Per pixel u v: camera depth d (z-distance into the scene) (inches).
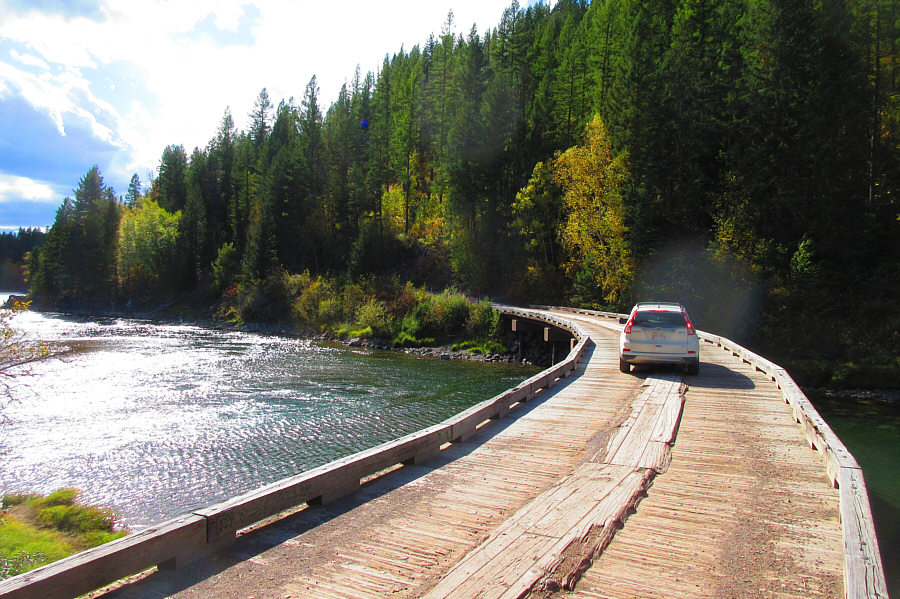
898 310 1180.5
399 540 178.5
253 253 2760.8
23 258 6574.8
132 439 684.1
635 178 1563.7
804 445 293.3
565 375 544.4
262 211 2893.7
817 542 174.2
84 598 138.9
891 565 330.3
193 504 491.2
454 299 1900.8
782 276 1334.9
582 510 201.2
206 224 3599.9
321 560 163.2
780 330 1283.2
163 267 3388.3
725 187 1487.5
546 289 2121.1
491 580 148.7
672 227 1519.4
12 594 112.7
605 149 1680.6
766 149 1370.6
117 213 3582.7
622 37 1931.6
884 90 1407.5
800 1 1359.5
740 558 163.8
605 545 172.9
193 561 159.6
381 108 3412.9
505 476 248.8
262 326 2477.9
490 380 1138.0
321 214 3125.0
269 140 4114.2
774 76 1409.9
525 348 1624.0
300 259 3038.9
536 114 2308.1
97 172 3631.9
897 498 457.4
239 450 639.8
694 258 1473.9
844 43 1331.2
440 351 1708.9
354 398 927.0
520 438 318.0
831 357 1183.6
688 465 261.7
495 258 2372.0
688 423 345.7
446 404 881.5
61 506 468.4
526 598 139.9
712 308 1407.5
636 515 200.8
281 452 632.4
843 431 743.7
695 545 173.8
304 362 1376.7
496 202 2400.3
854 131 1294.3
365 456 235.8
